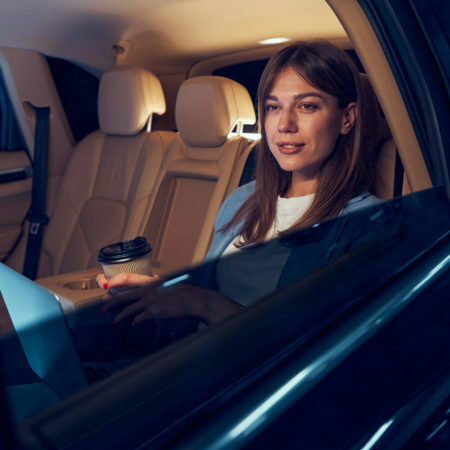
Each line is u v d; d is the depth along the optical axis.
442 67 0.79
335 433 0.50
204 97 1.97
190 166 2.07
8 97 2.30
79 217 2.42
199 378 0.42
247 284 0.47
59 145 2.48
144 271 0.87
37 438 0.32
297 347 0.51
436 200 0.78
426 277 0.70
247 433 0.43
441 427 0.65
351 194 0.97
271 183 1.08
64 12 1.79
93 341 0.37
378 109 1.07
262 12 1.72
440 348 0.70
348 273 0.59
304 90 0.96
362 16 0.76
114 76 2.27
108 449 0.35
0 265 0.43
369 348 0.57
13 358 0.33
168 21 1.88
